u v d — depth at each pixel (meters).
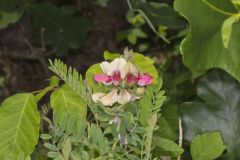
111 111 0.52
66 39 1.19
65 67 0.54
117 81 0.52
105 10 1.38
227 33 0.45
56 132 0.51
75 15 1.32
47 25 1.18
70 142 0.49
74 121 0.51
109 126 0.53
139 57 0.56
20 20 1.32
